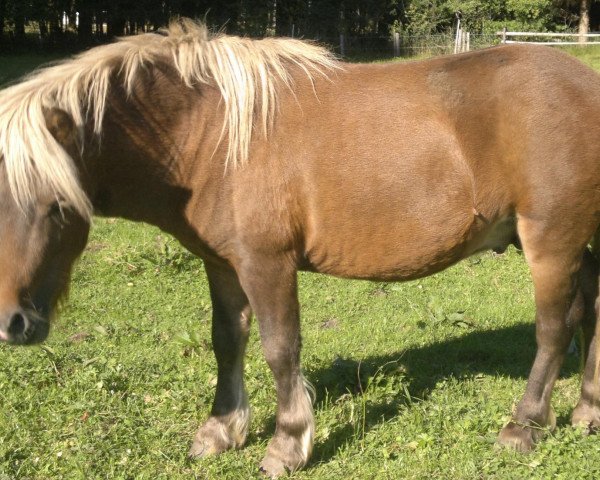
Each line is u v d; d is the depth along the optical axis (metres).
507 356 5.25
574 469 3.69
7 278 3.06
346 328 5.79
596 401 4.09
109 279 6.83
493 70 3.61
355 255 3.67
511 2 28.72
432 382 4.82
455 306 6.21
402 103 3.55
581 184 3.54
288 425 3.75
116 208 3.62
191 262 7.17
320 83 3.59
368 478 3.75
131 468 3.83
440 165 3.54
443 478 3.72
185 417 4.38
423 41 26.66
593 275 4.03
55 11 26.27
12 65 21.81
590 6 30.11
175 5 26.47
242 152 3.42
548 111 3.51
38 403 4.41
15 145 2.99
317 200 3.54
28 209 3.04
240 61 3.48
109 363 4.86
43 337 3.28
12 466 3.83
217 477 3.77
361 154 3.51
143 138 3.44
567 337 3.84
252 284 3.58
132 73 3.41
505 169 3.58
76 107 3.22
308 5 28.31
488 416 4.24
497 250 3.99
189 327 5.75
